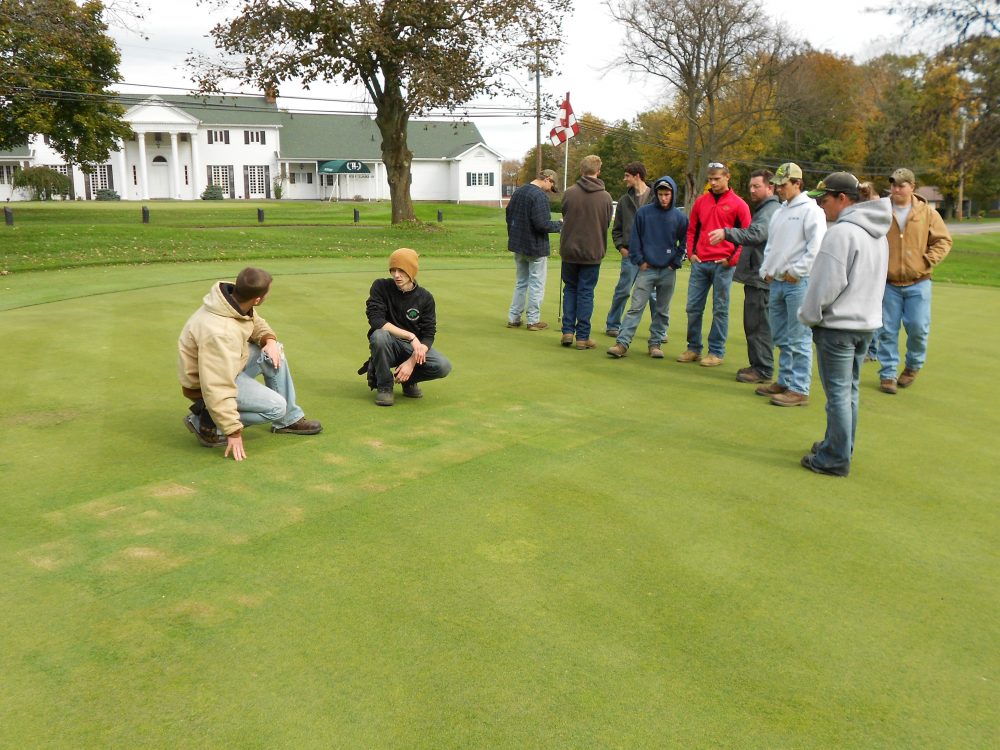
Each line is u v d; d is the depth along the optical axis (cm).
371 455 462
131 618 287
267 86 2634
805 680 266
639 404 599
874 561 355
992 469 485
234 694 247
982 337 949
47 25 1909
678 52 4441
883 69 5553
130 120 5928
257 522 368
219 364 434
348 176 6662
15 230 2009
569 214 765
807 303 445
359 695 249
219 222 3105
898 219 664
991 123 2816
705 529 379
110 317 841
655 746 232
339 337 780
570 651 276
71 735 228
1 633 276
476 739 231
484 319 930
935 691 264
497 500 402
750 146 5259
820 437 535
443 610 299
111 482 409
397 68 2633
